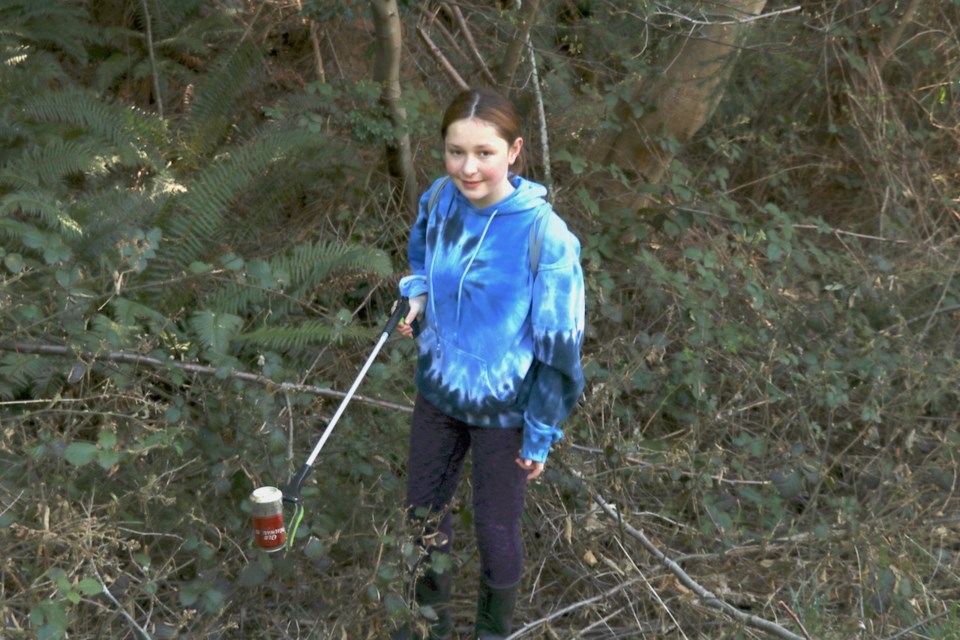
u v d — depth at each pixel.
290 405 3.43
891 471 3.90
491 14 5.39
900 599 3.43
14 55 4.83
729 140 5.58
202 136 4.98
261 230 4.82
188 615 2.76
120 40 5.72
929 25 6.06
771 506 3.73
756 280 4.59
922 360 4.39
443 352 2.72
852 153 6.01
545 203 2.59
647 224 4.91
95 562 2.83
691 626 3.40
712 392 4.22
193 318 3.65
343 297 4.71
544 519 3.59
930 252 5.24
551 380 2.64
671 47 5.05
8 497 2.96
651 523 3.73
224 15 5.78
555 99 5.28
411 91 4.80
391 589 2.88
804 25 5.75
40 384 3.49
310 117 4.60
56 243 3.38
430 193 2.77
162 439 2.95
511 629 3.33
